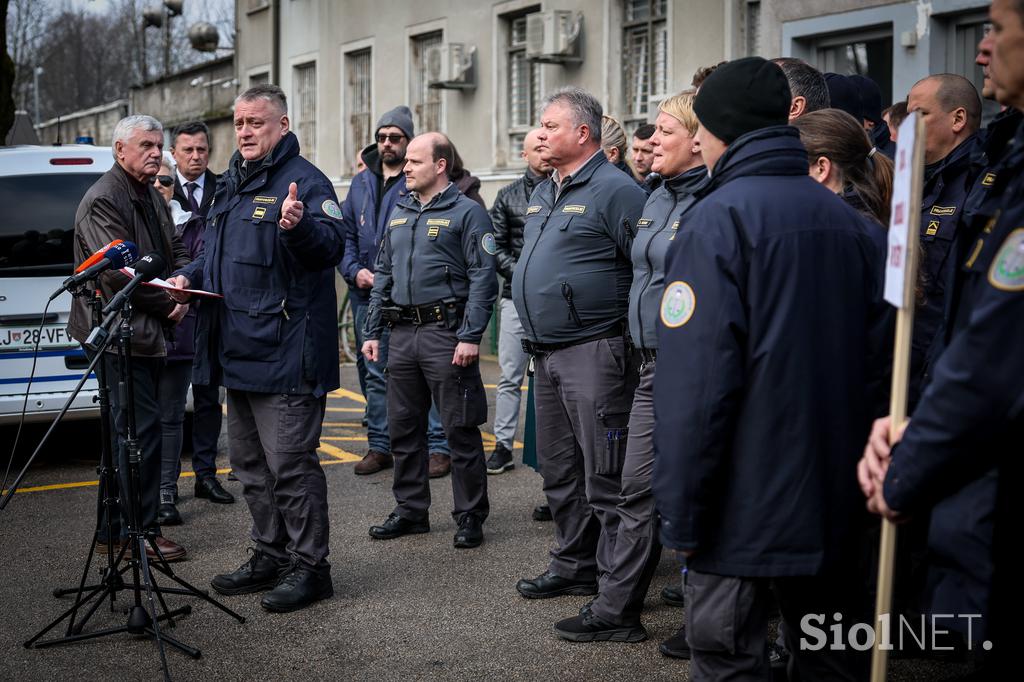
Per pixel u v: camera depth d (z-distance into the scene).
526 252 4.68
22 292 7.18
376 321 5.98
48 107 55.22
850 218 2.83
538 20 13.86
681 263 2.74
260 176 4.73
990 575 2.34
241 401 4.90
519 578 5.13
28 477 7.33
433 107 16.94
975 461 2.22
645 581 4.30
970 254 2.45
